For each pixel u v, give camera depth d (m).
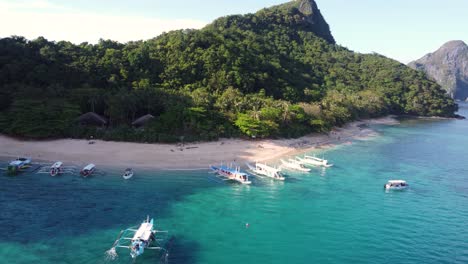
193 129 107.69
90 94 115.44
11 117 97.44
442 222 60.97
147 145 97.94
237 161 94.12
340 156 110.00
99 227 53.53
